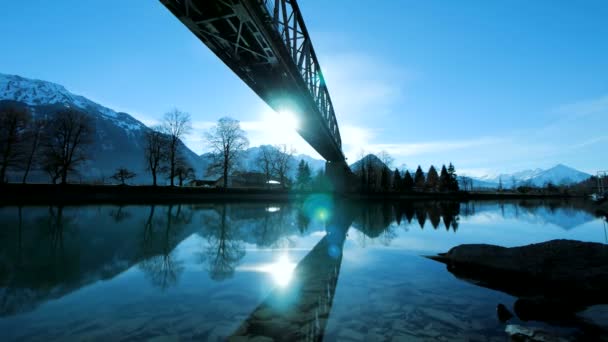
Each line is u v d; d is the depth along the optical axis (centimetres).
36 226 1358
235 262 812
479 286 623
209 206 2894
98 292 556
